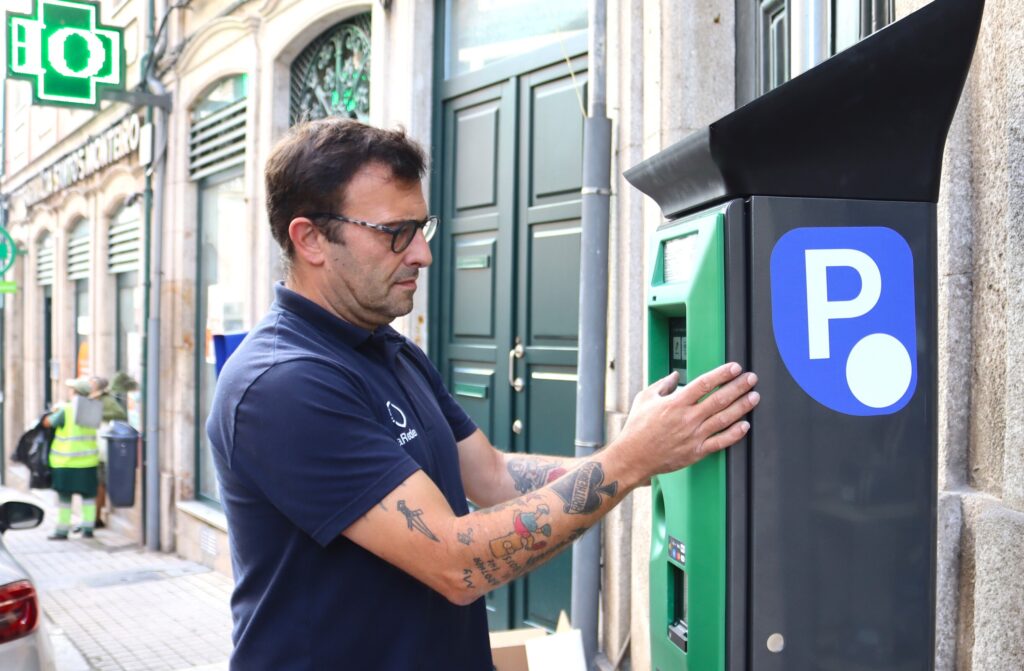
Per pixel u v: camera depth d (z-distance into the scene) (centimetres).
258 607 153
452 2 501
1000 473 198
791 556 154
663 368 182
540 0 441
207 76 766
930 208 159
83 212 1137
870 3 231
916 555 158
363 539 145
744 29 339
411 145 162
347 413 148
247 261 685
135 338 1009
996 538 190
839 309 155
